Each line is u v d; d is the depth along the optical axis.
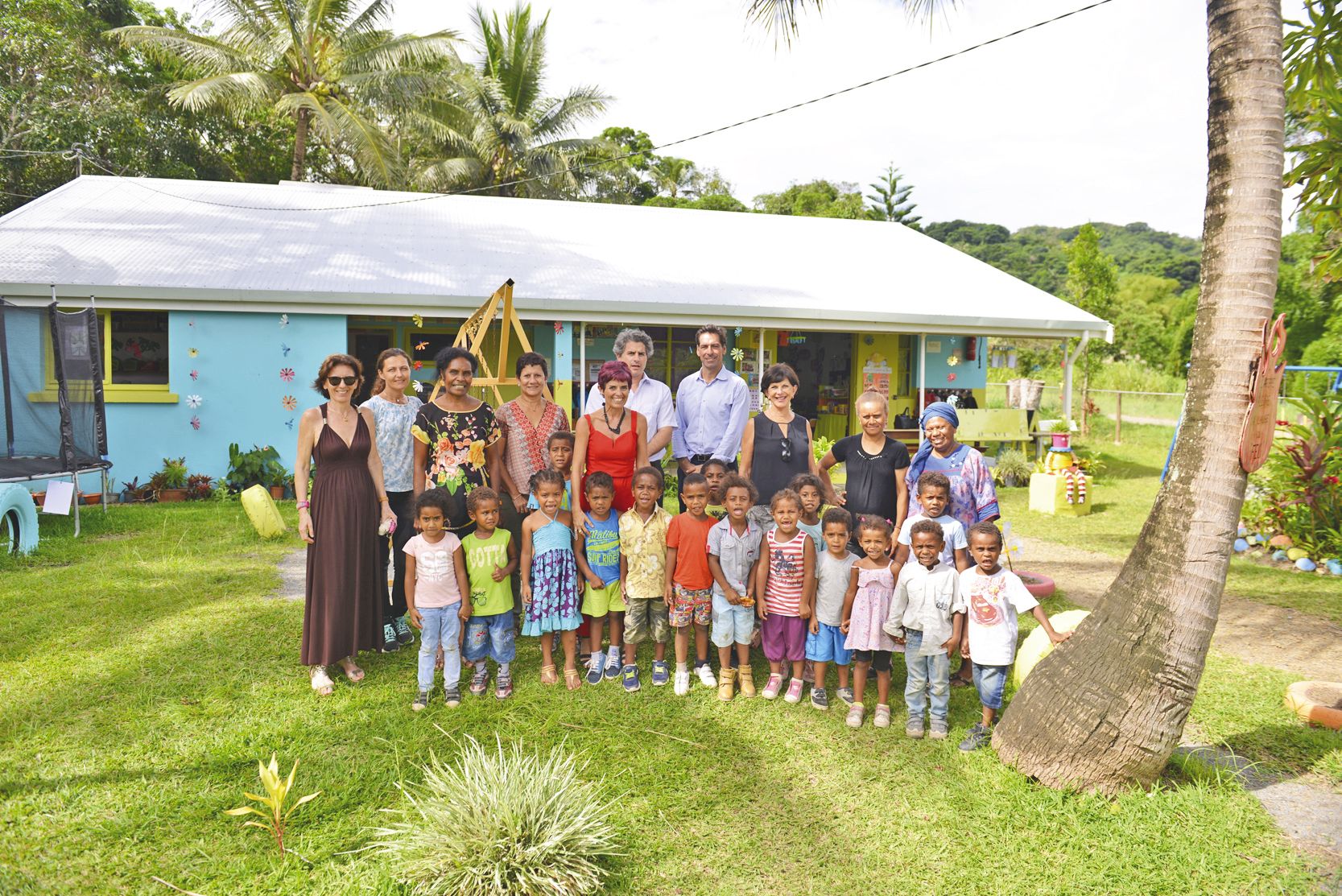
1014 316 13.49
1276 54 3.12
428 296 11.14
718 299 12.44
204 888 2.74
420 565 4.14
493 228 14.91
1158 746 3.26
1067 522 10.06
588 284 12.37
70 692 4.23
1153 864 2.93
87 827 3.05
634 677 4.47
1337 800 3.44
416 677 4.56
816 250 16.23
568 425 5.15
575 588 4.45
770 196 46.75
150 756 3.58
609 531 4.52
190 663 4.65
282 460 11.01
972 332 13.86
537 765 3.18
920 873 2.89
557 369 11.96
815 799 3.37
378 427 4.78
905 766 3.64
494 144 28.81
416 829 2.89
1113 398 23.67
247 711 4.06
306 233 13.14
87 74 22.23
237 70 22.23
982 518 4.45
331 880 2.79
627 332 5.17
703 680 4.55
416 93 23.75
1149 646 3.26
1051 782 3.42
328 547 4.32
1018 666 4.52
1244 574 7.60
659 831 3.12
